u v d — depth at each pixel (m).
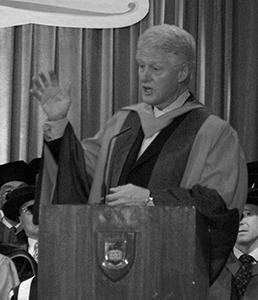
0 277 10.43
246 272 9.54
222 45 15.15
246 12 15.29
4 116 14.59
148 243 5.29
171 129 7.42
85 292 5.29
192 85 14.92
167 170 7.20
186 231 5.27
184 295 5.25
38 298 5.32
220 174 7.00
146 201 6.54
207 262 6.24
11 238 12.42
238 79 15.12
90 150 7.74
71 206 5.35
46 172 7.22
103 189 7.32
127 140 7.59
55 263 5.33
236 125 15.05
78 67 14.78
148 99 7.38
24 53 14.77
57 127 7.12
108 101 14.80
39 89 7.11
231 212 6.71
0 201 12.39
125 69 14.98
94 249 5.30
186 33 7.38
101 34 14.96
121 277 5.27
